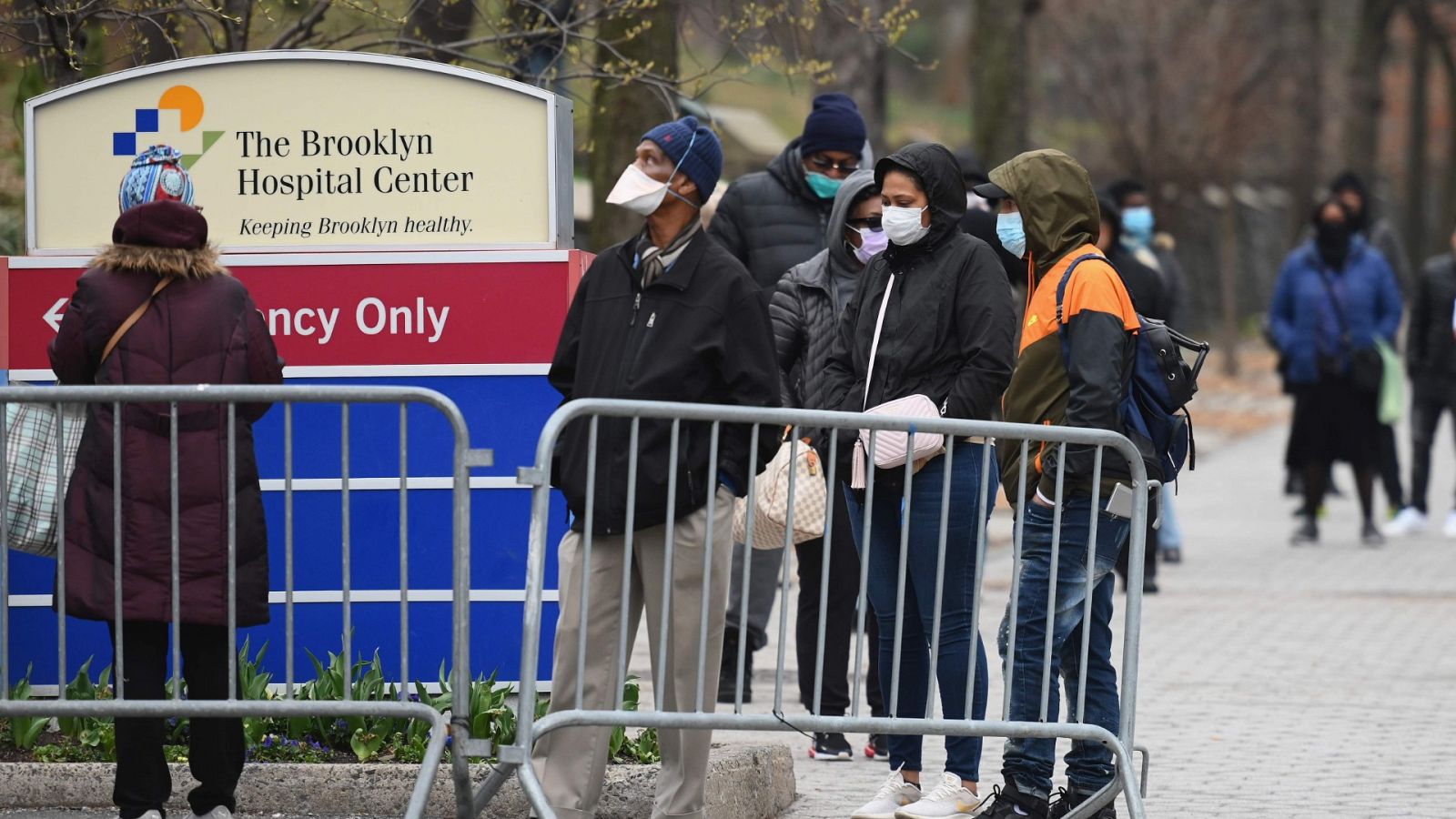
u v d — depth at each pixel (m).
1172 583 49.12
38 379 26.06
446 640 25.88
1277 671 36.59
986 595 45.97
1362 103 144.00
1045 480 21.69
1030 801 22.45
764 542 26.91
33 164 26.19
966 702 22.56
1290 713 32.31
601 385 20.59
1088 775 22.64
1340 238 55.59
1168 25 114.38
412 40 31.72
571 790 20.58
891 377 22.70
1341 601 45.94
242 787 23.20
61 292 26.05
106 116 26.14
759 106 183.38
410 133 25.98
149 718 20.62
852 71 59.00
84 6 28.91
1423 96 170.75
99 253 22.11
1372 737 30.30
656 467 20.16
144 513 20.09
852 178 27.44
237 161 26.11
